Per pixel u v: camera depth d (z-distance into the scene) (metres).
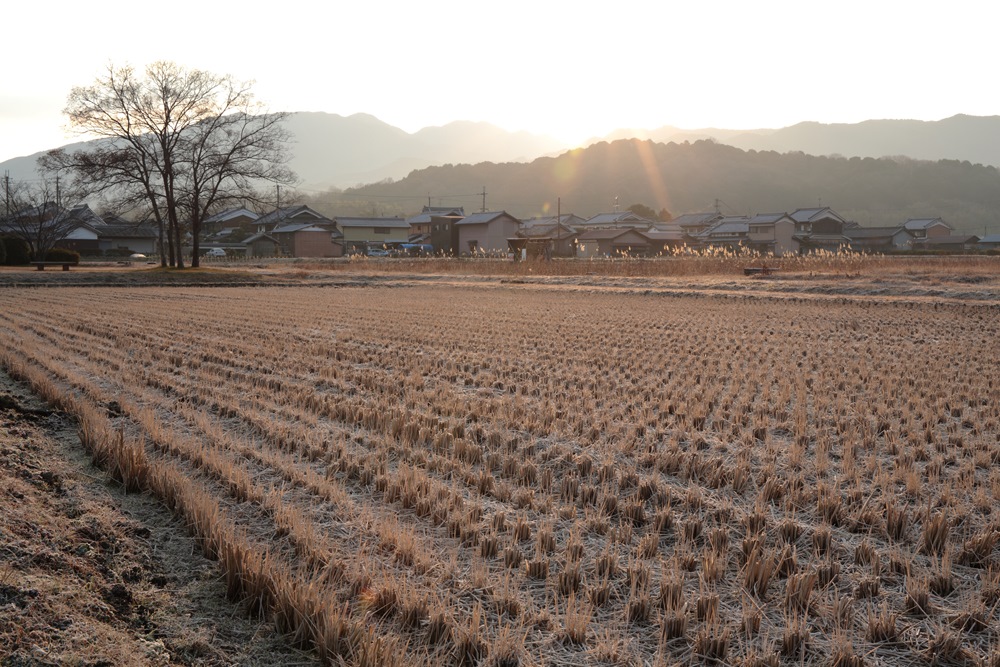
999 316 20.20
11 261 50.03
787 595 4.66
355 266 49.78
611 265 43.97
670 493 6.41
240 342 15.30
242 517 5.96
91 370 11.83
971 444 7.94
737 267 36.91
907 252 69.88
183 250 78.19
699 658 4.16
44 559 4.60
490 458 7.41
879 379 11.47
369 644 4.00
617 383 11.23
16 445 7.38
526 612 4.53
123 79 40.28
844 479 6.86
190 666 3.97
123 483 6.64
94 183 41.03
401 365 12.83
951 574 4.99
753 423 8.78
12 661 3.51
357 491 6.67
